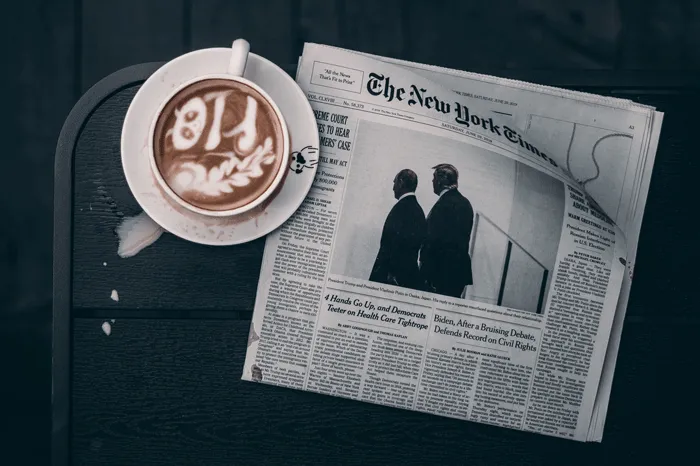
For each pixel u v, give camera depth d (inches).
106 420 23.2
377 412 23.9
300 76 23.6
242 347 23.5
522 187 24.0
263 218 22.4
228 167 21.8
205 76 21.3
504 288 23.9
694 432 24.6
